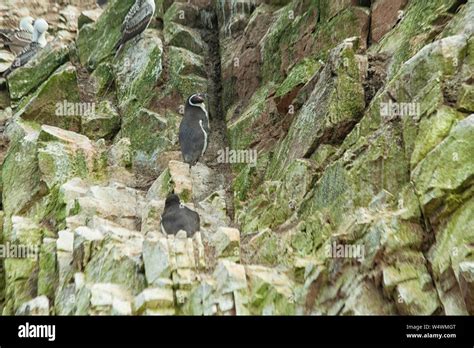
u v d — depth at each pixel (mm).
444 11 10289
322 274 8258
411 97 9234
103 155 12086
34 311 8773
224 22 14141
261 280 8312
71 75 13594
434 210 8031
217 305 8094
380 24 11570
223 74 13422
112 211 10523
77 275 8961
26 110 13352
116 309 8133
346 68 10461
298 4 12750
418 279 7855
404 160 8867
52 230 10680
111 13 15203
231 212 11023
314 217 9172
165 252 8539
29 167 11828
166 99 13211
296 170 10016
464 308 7551
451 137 8172
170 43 13992
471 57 8914
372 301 7938
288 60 12516
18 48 17906
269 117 11914
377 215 8367
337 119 10227
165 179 11133
